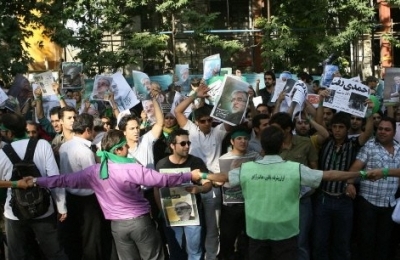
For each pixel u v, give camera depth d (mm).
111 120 8883
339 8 19344
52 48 20422
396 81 8875
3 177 6445
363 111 7660
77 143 6926
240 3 22219
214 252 7281
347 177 5582
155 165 7574
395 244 7648
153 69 19719
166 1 18484
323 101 7805
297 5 19375
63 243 7109
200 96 7742
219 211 7273
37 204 6160
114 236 6129
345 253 7016
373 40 20766
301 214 6828
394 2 20047
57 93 9523
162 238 7527
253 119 7559
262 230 5504
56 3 17453
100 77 9633
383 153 6797
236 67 20922
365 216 6965
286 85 8289
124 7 18922
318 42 18891
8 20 16266
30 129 7832
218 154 7629
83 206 6957
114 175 5957
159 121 7445
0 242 7020
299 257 6914
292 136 7039
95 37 18094
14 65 15766
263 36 19297
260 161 5625
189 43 20719
